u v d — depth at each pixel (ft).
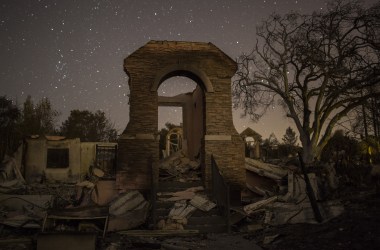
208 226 34.24
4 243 29.25
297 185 41.57
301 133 72.18
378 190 37.86
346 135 69.31
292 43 74.69
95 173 59.16
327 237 27.17
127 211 37.19
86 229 31.78
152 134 42.73
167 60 44.45
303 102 75.87
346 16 70.18
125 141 42.29
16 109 94.22
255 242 29.55
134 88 43.42
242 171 43.45
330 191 41.91
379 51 68.33
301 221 34.60
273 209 37.99
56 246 25.90
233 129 44.37
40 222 34.22
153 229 33.50
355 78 68.08
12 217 35.50
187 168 46.65
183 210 36.29
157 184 41.52
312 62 71.61
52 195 42.37
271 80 77.20
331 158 55.72
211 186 41.86
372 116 69.97
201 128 50.31
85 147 67.31
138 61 43.93
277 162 66.23
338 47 70.44
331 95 70.79
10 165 55.11
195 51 45.11
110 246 28.02
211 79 44.91
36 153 64.28
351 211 32.94
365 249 23.32
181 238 31.35
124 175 41.60
